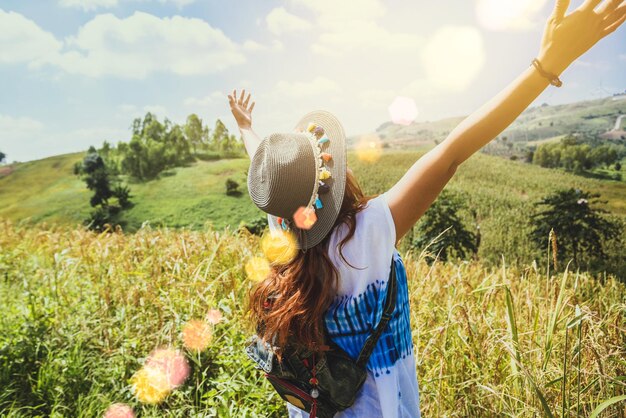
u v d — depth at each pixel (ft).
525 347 8.37
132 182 239.91
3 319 12.12
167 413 9.20
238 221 188.75
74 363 10.09
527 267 11.80
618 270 38.22
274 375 4.91
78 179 265.54
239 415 8.41
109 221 189.06
